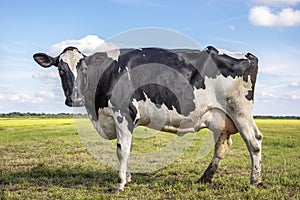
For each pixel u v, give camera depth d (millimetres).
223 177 8227
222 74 7305
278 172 8945
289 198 6293
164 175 8820
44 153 12680
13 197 6578
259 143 7316
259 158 7262
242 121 7312
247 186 7117
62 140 17281
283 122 35344
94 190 7164
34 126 27703
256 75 7516
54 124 30391
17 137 18969
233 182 7594
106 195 6629
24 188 7508
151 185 7559
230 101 7316
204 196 6453
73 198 6484
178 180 7988
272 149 14320
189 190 7031
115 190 6980
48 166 9906
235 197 6375
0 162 10766
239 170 9320
